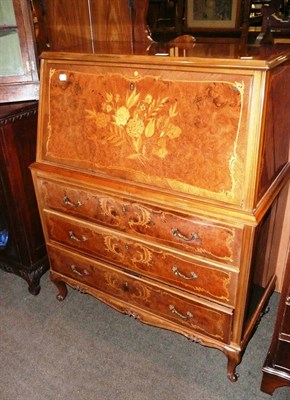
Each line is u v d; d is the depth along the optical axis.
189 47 1.39
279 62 1.06
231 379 1.48
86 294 1.98
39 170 1.52
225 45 1.43
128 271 1.54
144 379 1.52
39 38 1.80
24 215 1.83
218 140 1.13
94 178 1.40
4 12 1.66
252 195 1.12
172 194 1.25
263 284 1.67
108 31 1.72
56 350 1.67
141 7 1.60
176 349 1.66
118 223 1.44
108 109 1.32
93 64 1.30
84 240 1.59
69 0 1.74
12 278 2.13
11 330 1.78
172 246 1.34
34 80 1.75
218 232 1.21
